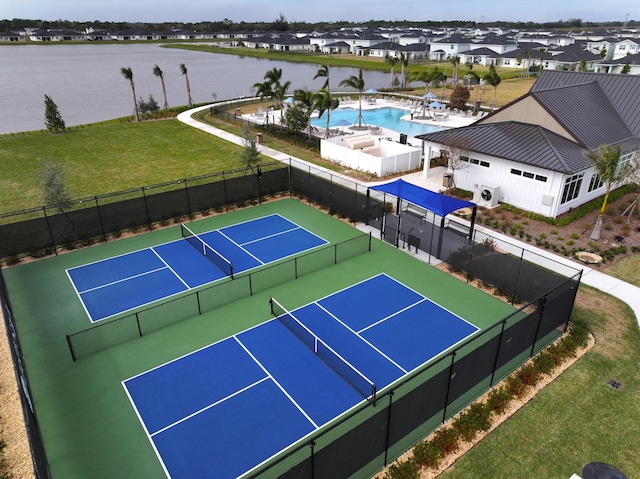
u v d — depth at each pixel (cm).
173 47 19912
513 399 1482
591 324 1862
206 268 2288
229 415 1408
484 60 11981
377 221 2719
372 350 1706
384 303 2002
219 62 13950
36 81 10119
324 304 1992
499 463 1263
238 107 6644
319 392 1500
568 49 11550
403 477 1206
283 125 5041
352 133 4934
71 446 1305
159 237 2636
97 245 2536
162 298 2031
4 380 1550
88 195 3247
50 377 1566
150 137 4906
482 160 3061
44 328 1830
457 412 1421
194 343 1736
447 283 2161
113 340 1744
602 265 2302
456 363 1295
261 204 3120
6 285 2127
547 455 1288
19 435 1333
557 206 2738
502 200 3020
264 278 2180
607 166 2372
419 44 13438
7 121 6394
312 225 2795
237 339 1759
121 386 1526
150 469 1235
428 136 3350
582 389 1525
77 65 13100
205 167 3859
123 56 15962
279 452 1279
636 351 1711
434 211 2227
